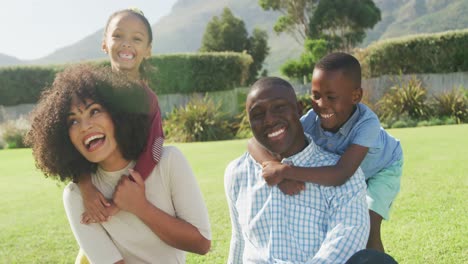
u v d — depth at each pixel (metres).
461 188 5.95
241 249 2.79
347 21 47.75
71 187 2.66
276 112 2.59
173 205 2.70
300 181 2.59
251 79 50.44
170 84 21.50
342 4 47.09
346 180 2.65
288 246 2.52
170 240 2.60
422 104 17.23
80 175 2.60
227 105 21.81
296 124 2.66
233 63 21.75
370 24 48.06
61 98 2.47
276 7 51.94
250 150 2.78
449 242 4.09
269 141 2.63
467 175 6.67
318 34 48.62
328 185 2.59
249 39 56.41
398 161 3.62
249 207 2.66
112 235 2.64
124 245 2.66
